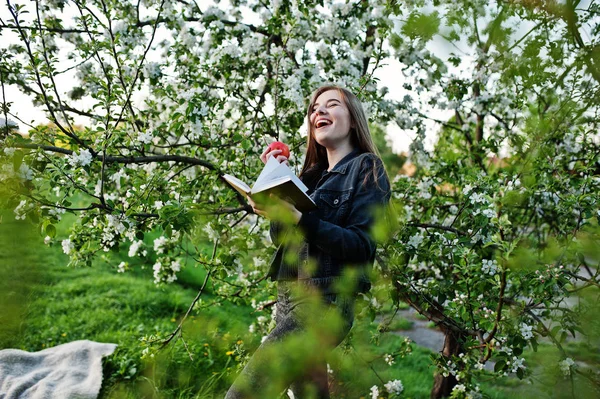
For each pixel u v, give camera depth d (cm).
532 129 191
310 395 180
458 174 340
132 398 330
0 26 259
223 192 324
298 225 170
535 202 299
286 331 176
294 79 327
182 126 290
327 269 180
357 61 371
